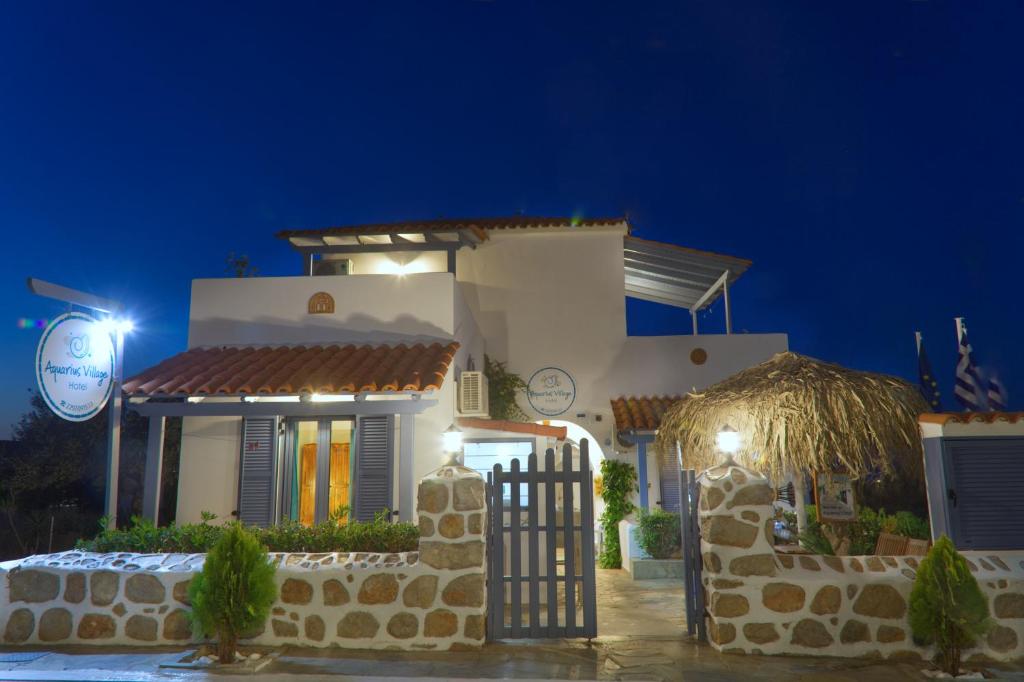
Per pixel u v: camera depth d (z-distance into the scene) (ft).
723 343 55.98
